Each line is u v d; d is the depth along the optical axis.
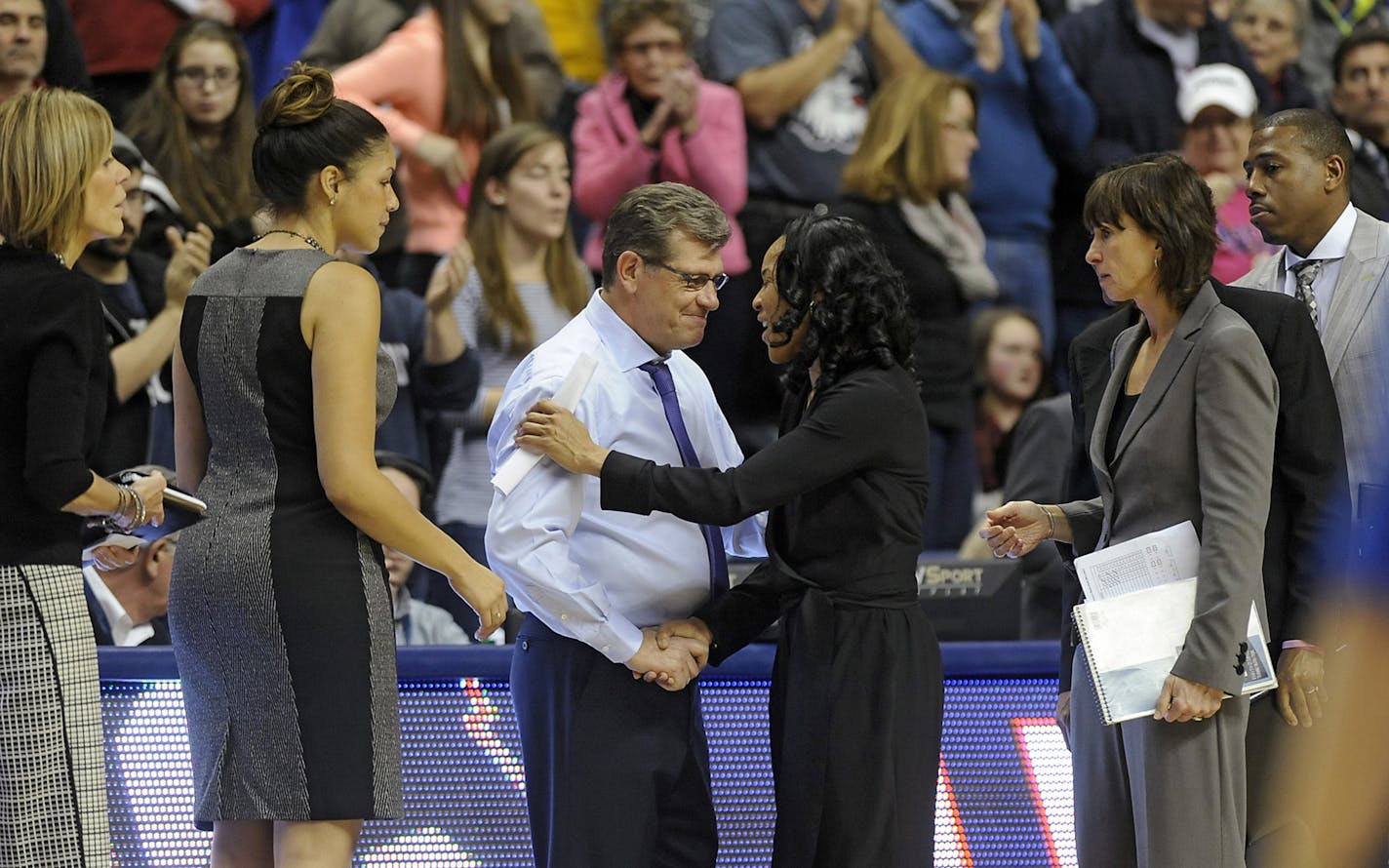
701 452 11.32
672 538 10.90
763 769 12.38
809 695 10.42
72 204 10.02
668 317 10.71
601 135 21.55
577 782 10.52
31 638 9.84
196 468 10.36
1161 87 24.05
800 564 10.72
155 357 17.28
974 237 22.39
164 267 18.34
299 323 9.67
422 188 20.66
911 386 10.70
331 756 9.62
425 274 20.61
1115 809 10.80
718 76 22.36
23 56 18.28
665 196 10.72
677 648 10.61
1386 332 7.49
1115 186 10.52
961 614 13.21
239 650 9.73
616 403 10.77
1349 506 10.59
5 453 9.79
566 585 10.28
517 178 19.50
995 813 12.72
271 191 10.12
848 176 21.94
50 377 9.63
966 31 23.61
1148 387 10.60
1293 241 12.52
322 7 22.03
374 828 12.11
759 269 21.91
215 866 10.22
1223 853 10.18
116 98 20.88
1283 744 10.59
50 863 9.87
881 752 10.34
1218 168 23.52
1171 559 10.33
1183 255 10.42
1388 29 23.52
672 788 10.92
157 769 11.94
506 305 19.53
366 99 20.44
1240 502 10.06
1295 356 10.65
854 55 22.61
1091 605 10.33
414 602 15.89
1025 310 22.72
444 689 12.21
